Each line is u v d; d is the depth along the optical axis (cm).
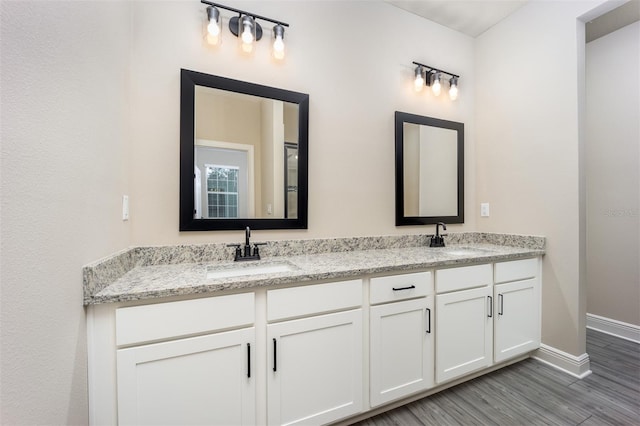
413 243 219
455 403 157
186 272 129
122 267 121
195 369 105
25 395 65
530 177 211
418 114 225
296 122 179
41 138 71
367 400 139
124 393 96
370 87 205
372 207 205
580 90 187
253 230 169
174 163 151
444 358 160
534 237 207
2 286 59
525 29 215
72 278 85
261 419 116
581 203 185
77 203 88
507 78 227
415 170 221
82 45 91
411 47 222
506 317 185
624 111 242
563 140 192
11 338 61
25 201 66
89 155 95
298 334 123
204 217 157
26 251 66
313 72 185
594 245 260
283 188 176
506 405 155
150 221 146
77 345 87
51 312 75
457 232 243
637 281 235
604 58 254
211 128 158
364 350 138
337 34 193
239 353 112
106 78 110
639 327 233
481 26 239
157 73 147
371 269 138
